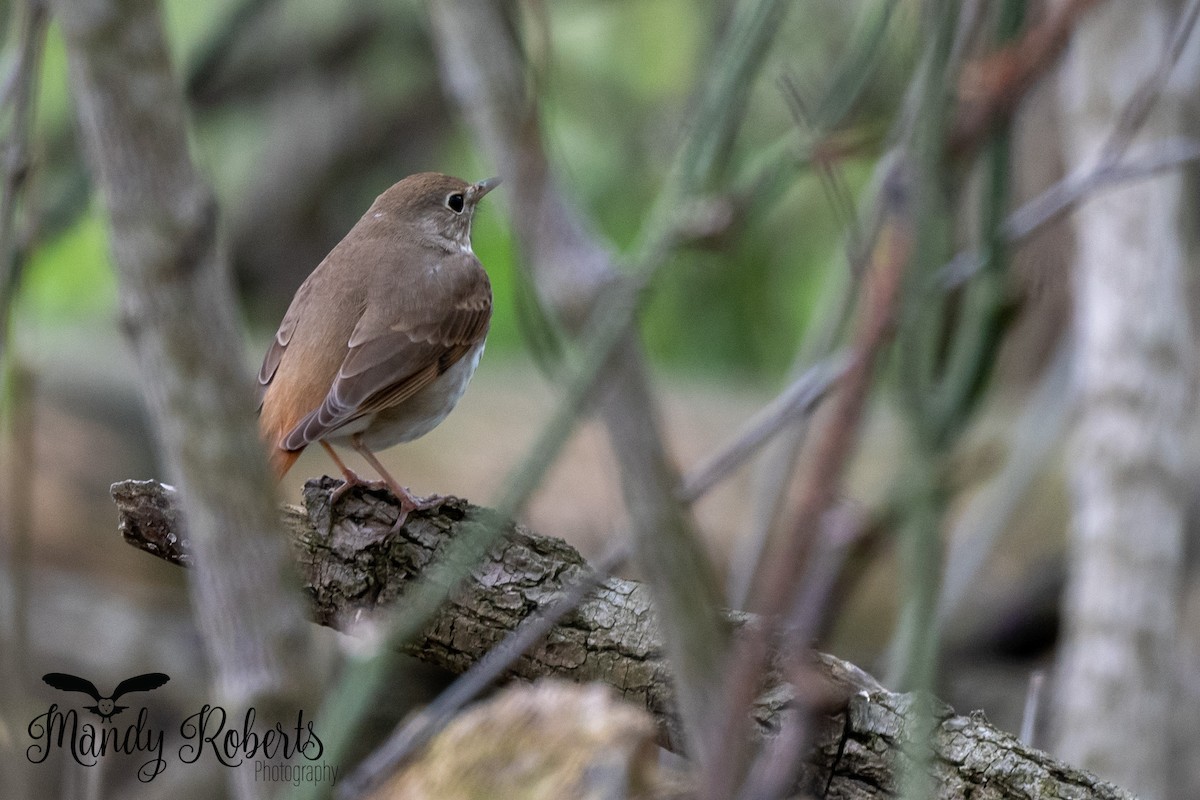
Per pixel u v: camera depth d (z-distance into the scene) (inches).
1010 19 220.4
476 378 757.9
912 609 160.6
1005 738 244.1
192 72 777.6
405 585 272.8
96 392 677.3
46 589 615.2
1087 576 445.7
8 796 371.2
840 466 144.3
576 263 286.2
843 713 241.3
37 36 304.5
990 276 289.9
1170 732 570.6
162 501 273.6
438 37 353.1
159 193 162.9
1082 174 386.9
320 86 852.6
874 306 153.3
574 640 261.1
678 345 813.9
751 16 228.8
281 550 172.7
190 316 165.2
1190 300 581.6
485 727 235.9
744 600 418.6
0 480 629.9
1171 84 430.3
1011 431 628.1
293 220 873.5
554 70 802.8
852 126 325.1
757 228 745.0
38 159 348.2
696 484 344.2
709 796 145.9
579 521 646.5
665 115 763.4
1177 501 440.1
